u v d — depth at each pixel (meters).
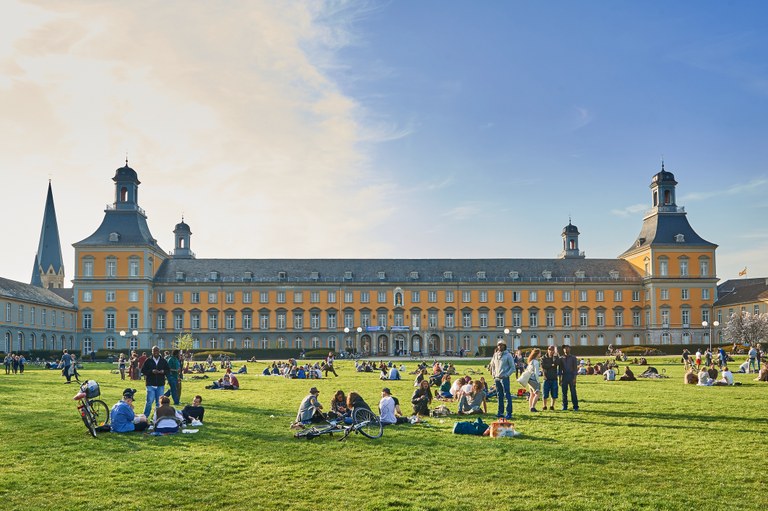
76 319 119.44
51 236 169.88
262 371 68.50
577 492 15.03
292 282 127.12
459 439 21.25
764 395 34.97
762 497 14.63
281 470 16.97
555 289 131.38
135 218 123.88
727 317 127.62
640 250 132.00
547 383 28.75
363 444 20.39
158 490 15.19
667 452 19.08
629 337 131.12
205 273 127.31
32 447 19.81
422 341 129.25
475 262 134.62
